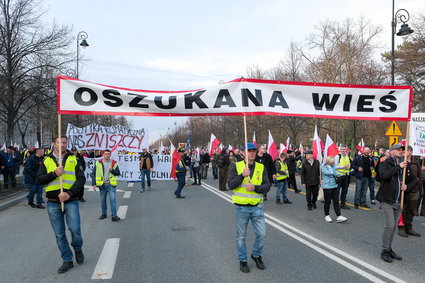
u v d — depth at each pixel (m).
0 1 19.19
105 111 6.14
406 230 7.21
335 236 6.95
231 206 10.69
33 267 5.21
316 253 5.78
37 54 20.36
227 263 5.29
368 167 10.66
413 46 20.94
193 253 5.80
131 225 8.02
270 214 9.50
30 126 50.22
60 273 4.93
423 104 21.58
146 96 6.24
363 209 10.38
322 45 24.88
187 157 17.56
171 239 6.71
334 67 23.95
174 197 12.91
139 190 15.37
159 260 5.45
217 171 21.84
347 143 24.03
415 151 8.80
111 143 17.02
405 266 5.15
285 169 11.60
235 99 6.27
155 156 18.02
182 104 6.27
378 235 7.04
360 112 6.72
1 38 19.39
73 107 6.02
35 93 20.80
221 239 6.70
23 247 6.30
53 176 4.87
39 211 10.23
